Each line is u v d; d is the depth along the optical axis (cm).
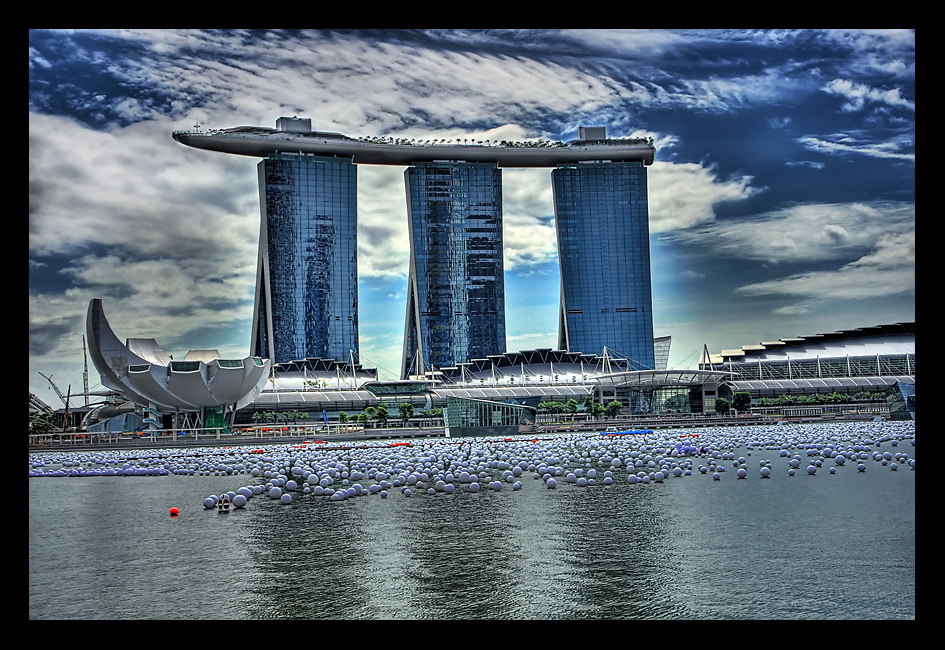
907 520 5228
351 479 8062
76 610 3659
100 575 4291
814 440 11700
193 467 9975
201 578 4150
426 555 4506
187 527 5669
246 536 5225
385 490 7081
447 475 7538
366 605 3594
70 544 5188
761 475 7769
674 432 15750
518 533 5053
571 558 4353
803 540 4684
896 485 6812
